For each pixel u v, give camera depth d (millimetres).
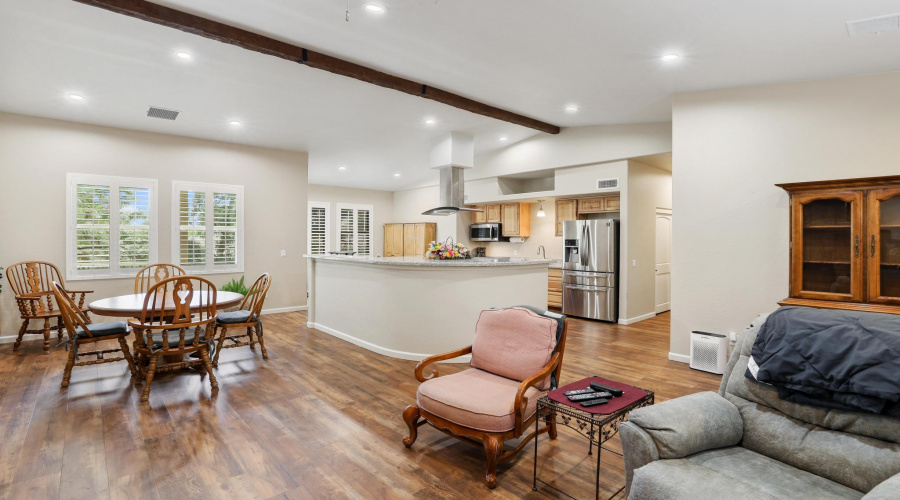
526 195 7344
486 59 3770
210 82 4207
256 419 2967
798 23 2752
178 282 3381
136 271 5676
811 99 3707
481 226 8477
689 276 4336
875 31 2783
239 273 6531
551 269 7480
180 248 6008
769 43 3080
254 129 5793
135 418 2951
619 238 6434
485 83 4398
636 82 4168
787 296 3811
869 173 3467
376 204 10711
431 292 4312
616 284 6453
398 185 10219
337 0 2820
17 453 2463
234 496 2102
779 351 1877
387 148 6996
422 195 9984
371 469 2365
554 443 2699
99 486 2162
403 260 4723
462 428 2297
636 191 6449
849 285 3303
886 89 3408
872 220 3189
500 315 2793
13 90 4234
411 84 4363
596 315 6590
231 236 6445
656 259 7113
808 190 3455
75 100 4543
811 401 1752
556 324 2576
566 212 7238
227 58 3705
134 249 5652
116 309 3416
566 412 2006
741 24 2838
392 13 2992
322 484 2213
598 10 2818
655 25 2959
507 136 6840
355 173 8797
